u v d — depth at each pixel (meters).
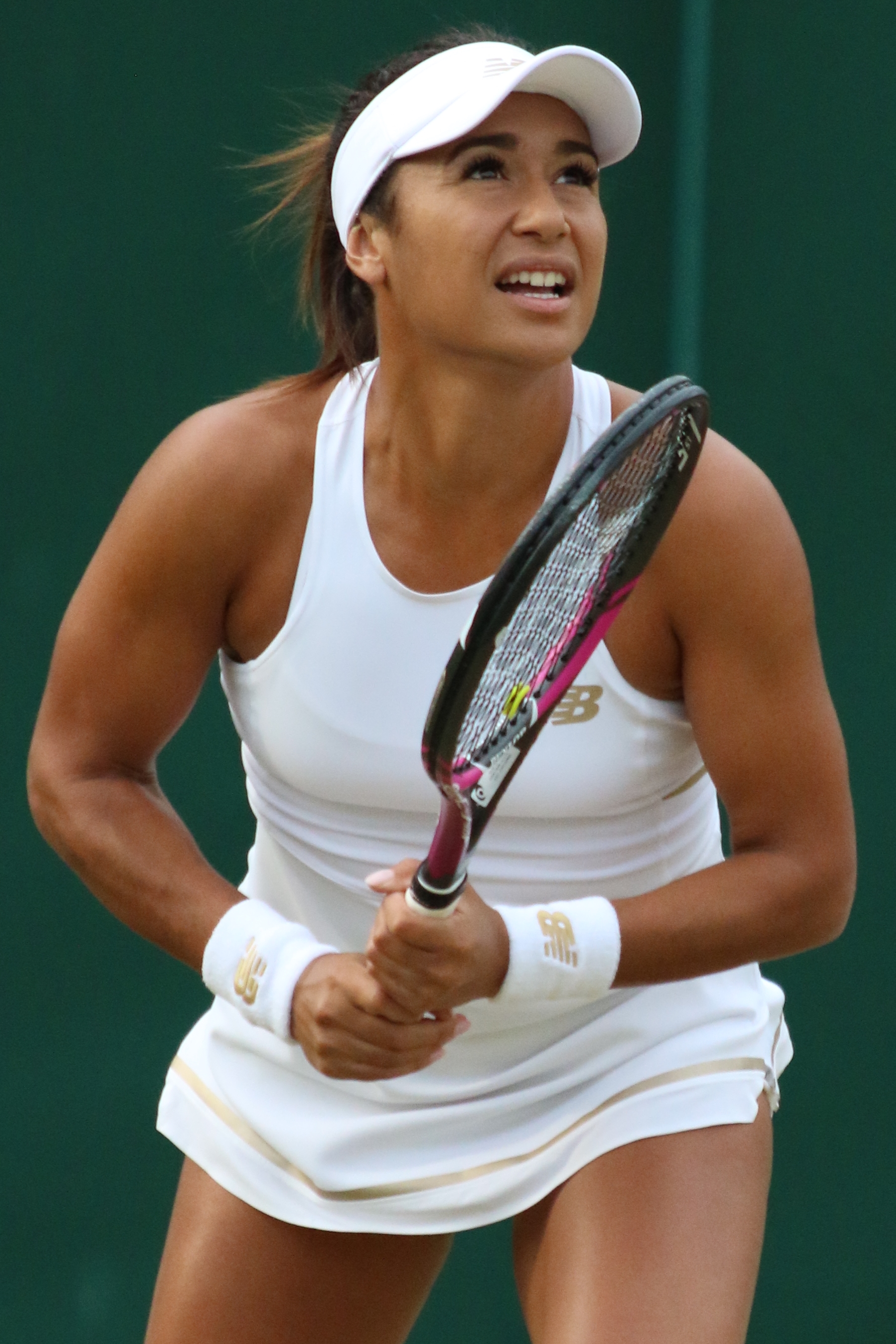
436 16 15.20
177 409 14.77
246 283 14.88
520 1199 8.16
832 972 15.30
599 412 7.62
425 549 7.60
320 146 8.39
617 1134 7.91
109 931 14.38
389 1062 7.23
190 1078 9.03
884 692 15.54
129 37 14.52
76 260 14.47
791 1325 15.02
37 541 14.45
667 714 7.79
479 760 6.50
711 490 7.30
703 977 8.18
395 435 7.53
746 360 15.94
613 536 6.54
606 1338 7.34
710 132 15.86
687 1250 7.55
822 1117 15.19
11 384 14.34
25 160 14.30
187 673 8.02
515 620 6.34
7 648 14.37
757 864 7.65
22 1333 14.05
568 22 15.55
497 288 7.07
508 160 7.06
